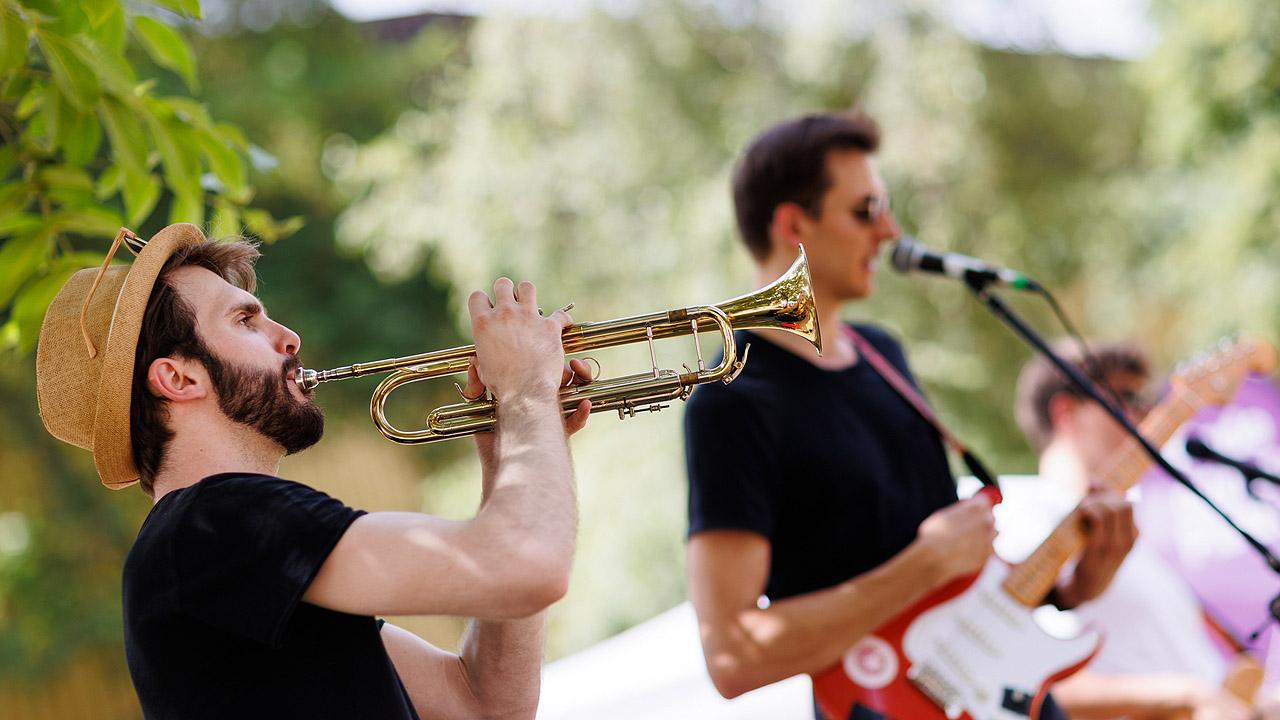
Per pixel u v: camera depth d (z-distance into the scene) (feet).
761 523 7.64
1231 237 32.40
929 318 29.94
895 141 29.14
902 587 7.59
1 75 6.93
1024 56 32.04
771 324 6.70
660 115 30.25
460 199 31.91
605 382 6.29
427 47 40.37
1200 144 33.17
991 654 7.97
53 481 31.45
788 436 7.82
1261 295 32.04
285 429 5.82
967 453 8.32
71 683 31.42
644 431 30.99
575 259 31.07
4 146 7.68
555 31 30.50
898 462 8.26
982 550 7.84
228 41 38.11
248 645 5.16
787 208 8.52
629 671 11.96
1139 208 33.86
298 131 38.17
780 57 30.35
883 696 7.85
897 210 29.66
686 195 30.12
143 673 5.31
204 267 5.93
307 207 38.01
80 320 5.90
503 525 5.04
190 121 7.63
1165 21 33.01
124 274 5.99
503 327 5.63
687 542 7.82
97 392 5.81
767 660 7.43
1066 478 10.80
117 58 7.23
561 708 11.60
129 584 5.36
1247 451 10.56
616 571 30.66
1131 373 10.96
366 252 36.88
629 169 30.48
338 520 5.10
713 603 7.56
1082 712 9.40
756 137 8.90
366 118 39.06
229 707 5.13
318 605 5.24
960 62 29.50
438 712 6.37
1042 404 11.03
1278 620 8.98
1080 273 33.71
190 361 5.65
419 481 37.86
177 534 5.19
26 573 30.94
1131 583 9.68
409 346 37.86
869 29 29.50
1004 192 30.94
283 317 36.50
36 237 7.76
